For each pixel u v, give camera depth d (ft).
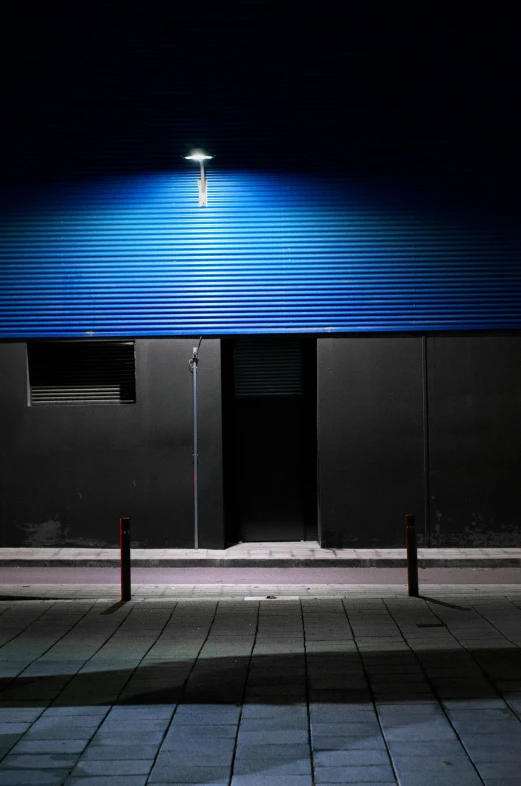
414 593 30.60
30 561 38.47
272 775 15.25
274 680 20.72
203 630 26.00
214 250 40.34
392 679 20.61
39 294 40.47
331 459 40.50
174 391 40.57
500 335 40.55
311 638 24.82
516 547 40.37
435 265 40.34
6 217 40.42
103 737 17.11
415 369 40.55
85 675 21.31
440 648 23.38
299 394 42.37
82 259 40.45
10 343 40.70
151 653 23.36
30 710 18.71
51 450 40.75
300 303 40.34
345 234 40.34
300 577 36.04
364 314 40.40
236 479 42.45
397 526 40.50
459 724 17.47
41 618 27.76
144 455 40.63
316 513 42.52
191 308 40.34
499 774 15.02
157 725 17.75
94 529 40.70
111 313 40.40
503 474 40.47
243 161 40.32
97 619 27.55
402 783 14.76
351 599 30.19
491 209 40.32
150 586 33.32
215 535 40.50
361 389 40.52
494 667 21.40
